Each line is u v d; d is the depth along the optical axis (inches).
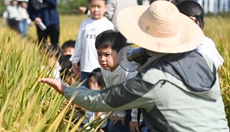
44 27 484.1
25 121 152.6
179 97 157.9
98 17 309.7
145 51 175.6
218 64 212.8
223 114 166.2
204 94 159.5
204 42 212.4
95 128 187.8
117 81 215.3
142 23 164.4
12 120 174.7
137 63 181.6
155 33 161.6
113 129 233.5
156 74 157.2
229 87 284.7
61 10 1727.4
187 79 158.4
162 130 161.5
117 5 331.9
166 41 161.2
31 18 492.4
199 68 163.5
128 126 228.4
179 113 157.9
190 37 163.6
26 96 191.8
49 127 164.4
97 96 164.4
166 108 157.9
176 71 159.2
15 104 183.6
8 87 203.0
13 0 781.3
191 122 158.4
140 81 157.1
